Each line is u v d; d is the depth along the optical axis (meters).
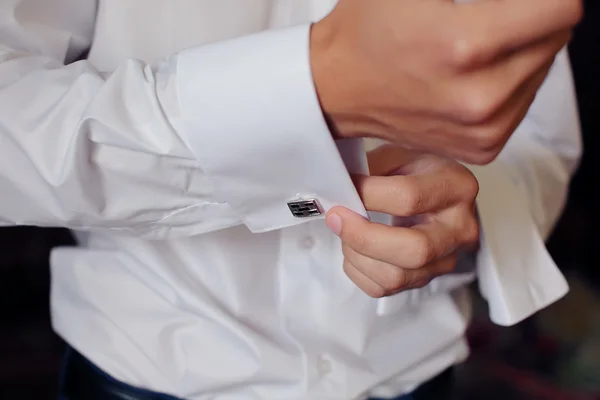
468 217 0.48
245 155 0.43
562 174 0.67
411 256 0.45
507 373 1.39
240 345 0.57
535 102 0.65
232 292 0.57
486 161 0.41
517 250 0.58
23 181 0.47
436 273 0.50
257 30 0.57
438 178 0.46
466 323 0.65
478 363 1.42
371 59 0.38
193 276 0.57
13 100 0.47
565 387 1.35
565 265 1.49
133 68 0.45
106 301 0.58
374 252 0.45
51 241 1.43
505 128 0.39
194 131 0.43
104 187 0.46
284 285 0.59
